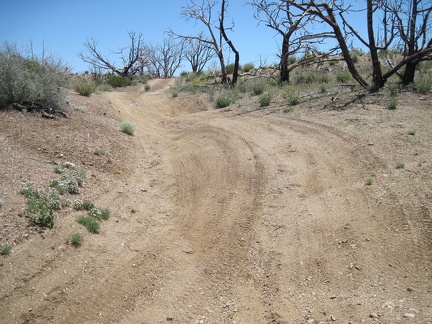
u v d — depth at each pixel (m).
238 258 5.69
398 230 5.66
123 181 8.23
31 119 9.81
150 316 4.56
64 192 6.64
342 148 9.22
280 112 13.84
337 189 7.35
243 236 6.24
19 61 10.87
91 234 5.82
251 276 5.28
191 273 5.41
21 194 6.08
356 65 22.84
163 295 4.93
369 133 9.83
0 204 5.65
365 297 4.53
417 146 8.52
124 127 11.63
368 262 5.16
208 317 4.54
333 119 11.67
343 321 4.18
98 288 4.91
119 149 9.88
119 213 6.73
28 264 4.89
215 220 6.82
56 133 9.41
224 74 25.34
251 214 6.88
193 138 12.06
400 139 9.09
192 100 19.72
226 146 10.61
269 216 6.76
